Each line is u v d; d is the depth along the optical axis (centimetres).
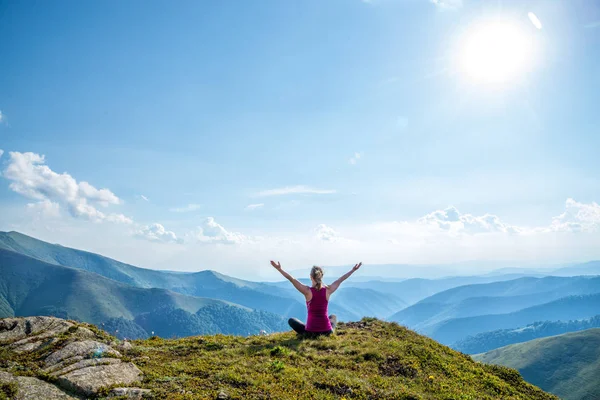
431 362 1502
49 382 957
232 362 1299
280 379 1172
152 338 1684
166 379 1090
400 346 1612
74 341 1223
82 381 972
